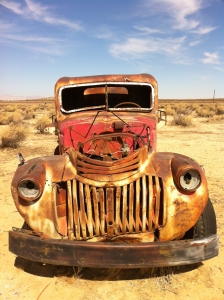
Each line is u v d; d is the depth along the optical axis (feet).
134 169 12.07
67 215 12.06
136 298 11.51
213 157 33.86
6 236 16.62
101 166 11.93
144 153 12.55
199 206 11.76
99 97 19.36
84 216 11.51
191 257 10.52
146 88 19.07
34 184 11.59
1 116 93.76
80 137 16.05
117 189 11.60
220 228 16.78
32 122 86.58
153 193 11.80
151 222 11.59
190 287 12.07
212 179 25.59
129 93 19.34
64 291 12.00
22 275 13.06
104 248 10.30
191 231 12.78
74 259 10.46
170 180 11.85
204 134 53.16
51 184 12.00
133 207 11.87
